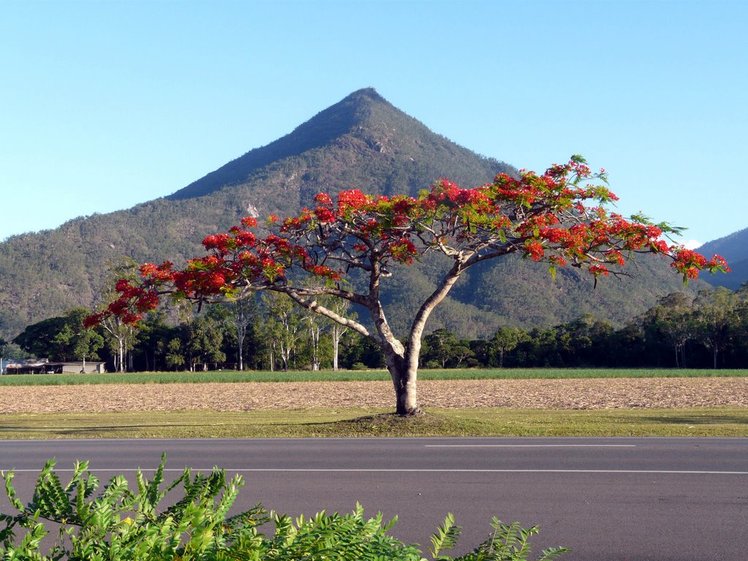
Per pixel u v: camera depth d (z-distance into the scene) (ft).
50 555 11.86
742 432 63.26
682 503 33.06
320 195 67.82
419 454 49.67
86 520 11.87
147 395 166.50
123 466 46.16
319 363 350.84
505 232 63.26
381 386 189.67
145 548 10.87
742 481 38.34
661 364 320.91
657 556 25.02
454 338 345.31
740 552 25.45
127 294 66.28
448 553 25.43
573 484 37.70
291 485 38.09
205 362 352.69
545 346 331.77
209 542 11.03
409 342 69.36
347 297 69.87
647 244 63.10
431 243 65.92
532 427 67.97
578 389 163.43
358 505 12.66
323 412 104.94
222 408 121.08
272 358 351.67
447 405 118.21
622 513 31.14
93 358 360.28
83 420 93.91
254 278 66.74
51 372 351.05
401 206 64.75
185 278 64.90
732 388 160.97
